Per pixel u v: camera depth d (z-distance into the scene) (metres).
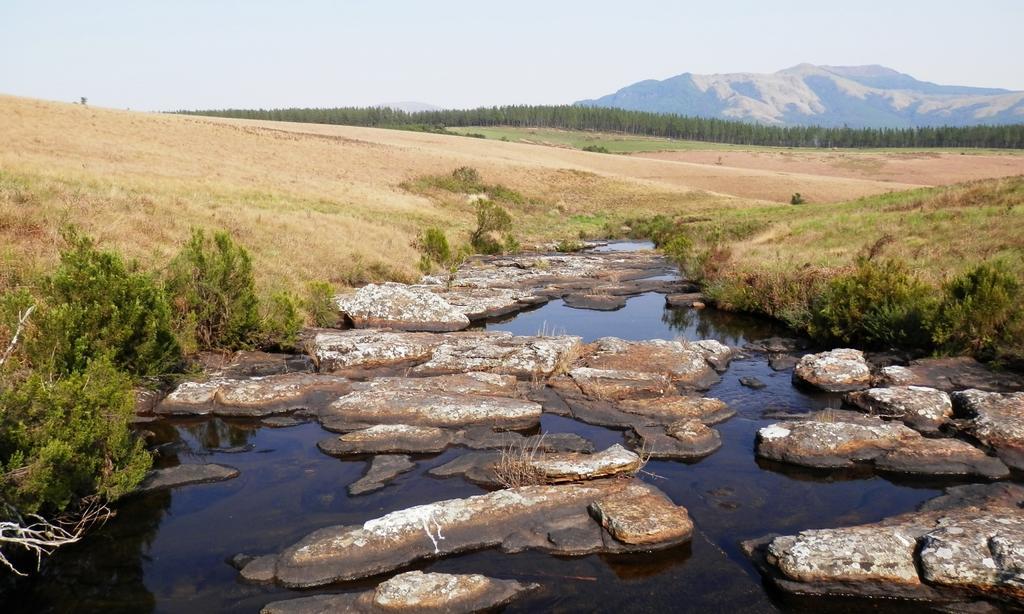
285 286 14.73
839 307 13.00
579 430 8.33
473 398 8.73
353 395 8.80
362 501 6.38
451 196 51.81
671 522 5.69
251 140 56.44
